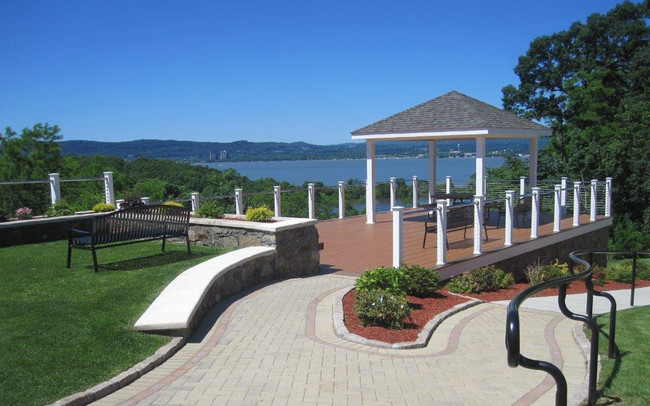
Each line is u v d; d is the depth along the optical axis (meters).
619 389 4.28
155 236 8.23
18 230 9.39
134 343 5.00
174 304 5.78
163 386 4.28
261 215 9.23
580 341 5.72
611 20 29.16
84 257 8.35
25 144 27.98
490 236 12.05
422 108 14.57
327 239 12.26
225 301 7.04
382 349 5.36
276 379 4.47
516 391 4.34
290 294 7.46
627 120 25.81
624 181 23.89
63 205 10.30
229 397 4.09
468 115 12.88
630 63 29.08
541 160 28.89
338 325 5.91
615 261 18.92
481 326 6.52
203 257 8.44
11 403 3.68
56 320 5.31
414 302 7.44
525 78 30.56
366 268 9.30
